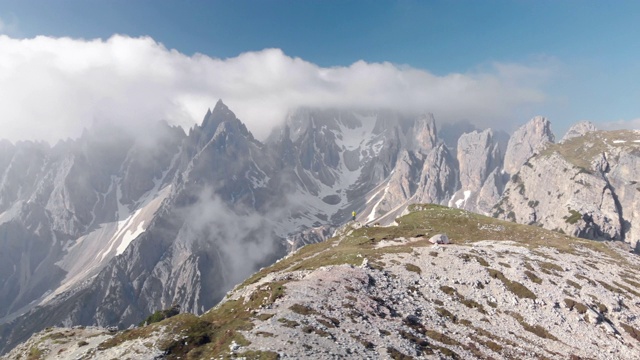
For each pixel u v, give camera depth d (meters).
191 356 42.62
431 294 69.19
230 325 48.16
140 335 49.31
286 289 57.53
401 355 43.47
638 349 65.31
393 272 74.94
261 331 44.16
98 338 67.56
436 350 48.72
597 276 88.75
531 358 54.81
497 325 64.19
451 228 135.62
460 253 88.50
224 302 65.81
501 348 55.41
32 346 75.25
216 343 43.88
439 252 88.69
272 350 39.50
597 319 69.75
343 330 47.22
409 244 108.50
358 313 53.41
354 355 41.16
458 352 50.19
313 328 45.75
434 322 59.31
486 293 73.00
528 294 73.88
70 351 64.44
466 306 67.94
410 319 57.66
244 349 40.38
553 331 66.00
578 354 60.00
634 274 95.69
